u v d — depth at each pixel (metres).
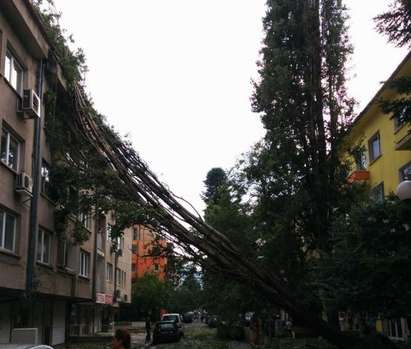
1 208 16.66
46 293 20.77
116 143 17.23
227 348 28.52
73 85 19.58
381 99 13.41
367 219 12.20
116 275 49.47
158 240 16.81
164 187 16.69
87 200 17.44
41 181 20.14
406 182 11.12
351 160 21.25
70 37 21.25
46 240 21.52
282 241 19.80
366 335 15.55
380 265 11.42
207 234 16.59
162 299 67.44
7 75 17.66
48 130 19.88
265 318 26.34
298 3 20.66
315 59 20.16
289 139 19.83
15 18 17.36
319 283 12.58
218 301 26.61
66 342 28.55
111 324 51.19
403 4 12.27
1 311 18.89
